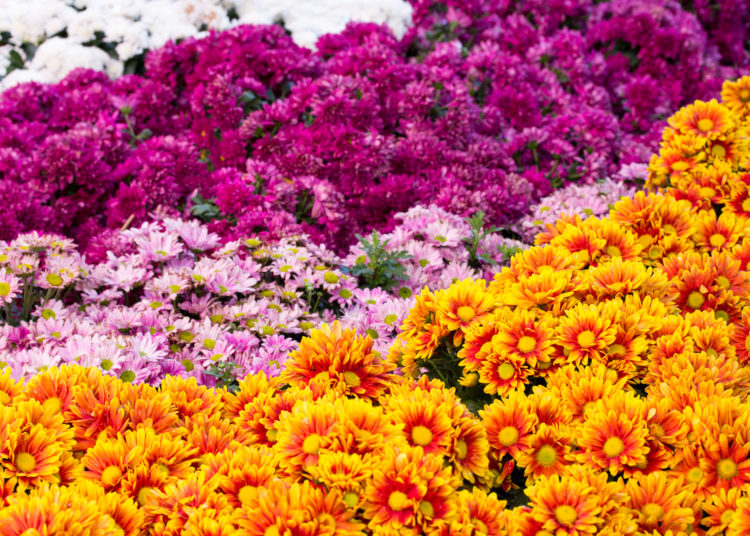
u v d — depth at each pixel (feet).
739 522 5.13
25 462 5.57
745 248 8.52
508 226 13.87
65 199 13.82
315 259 11.09
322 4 19.16
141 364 8.53
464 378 6.99
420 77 16.29
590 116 16.03
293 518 4.89
